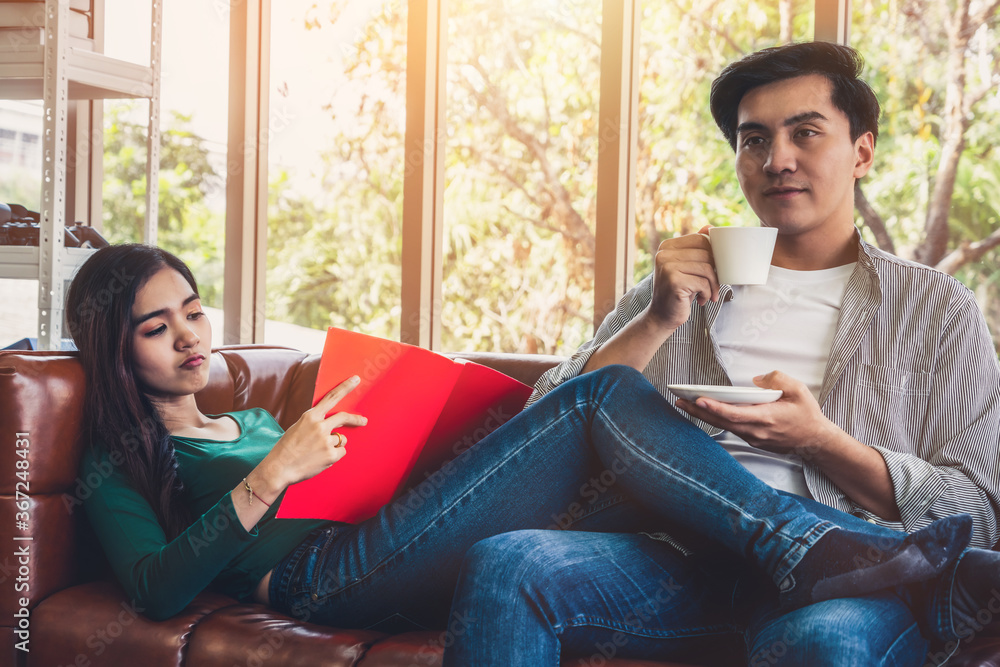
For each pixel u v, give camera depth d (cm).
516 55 286
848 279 127
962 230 220
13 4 207
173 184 293
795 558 90
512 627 90
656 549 105
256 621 115
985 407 117
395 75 286
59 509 127
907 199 226
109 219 301
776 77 124
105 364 131
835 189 124
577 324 276
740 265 110
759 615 95
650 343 124
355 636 111
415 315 249
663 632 101
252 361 185
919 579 89
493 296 289
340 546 120
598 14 272
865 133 129
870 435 120
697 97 255
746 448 124
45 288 202
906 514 109
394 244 288
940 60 221
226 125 282
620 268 219
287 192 296
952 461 116
